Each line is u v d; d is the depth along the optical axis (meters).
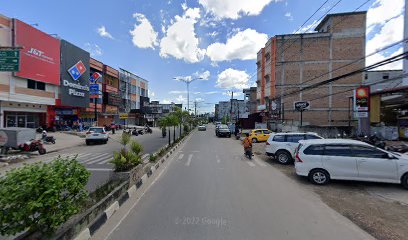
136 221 4.83
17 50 13.62
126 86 55.41
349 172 7.54
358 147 7.72
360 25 35.56
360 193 6.83
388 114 25.06
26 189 3.09
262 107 40.94
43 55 27.14
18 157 13.38
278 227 4.55
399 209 5.55
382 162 7.34
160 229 4.46
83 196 4.09
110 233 4.31
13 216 2.99
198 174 9.23
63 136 26.55
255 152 16.12
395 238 4.15
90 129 22.31
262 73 43.59
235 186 7.50
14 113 25.47
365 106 14.91
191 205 5.76
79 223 4.11
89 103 37.44
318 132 26.27
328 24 37.00
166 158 13.20
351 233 4.32
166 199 6.21
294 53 37.06
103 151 16.84
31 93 26.09
